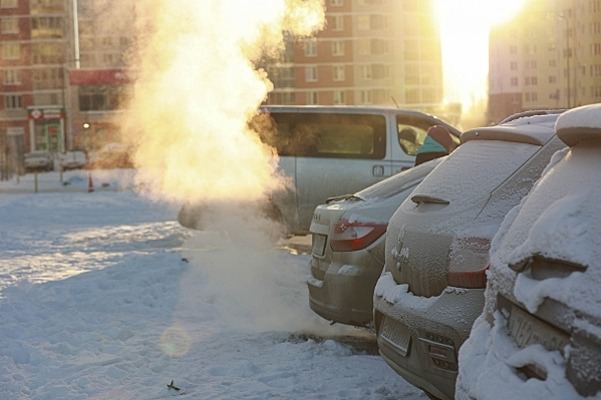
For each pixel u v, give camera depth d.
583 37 83.81
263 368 6.67
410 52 86.06
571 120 3.19
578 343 2.78
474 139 5.15
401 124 13.19
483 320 3.46
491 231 4.44
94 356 7.16
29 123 76.19
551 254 2.97
